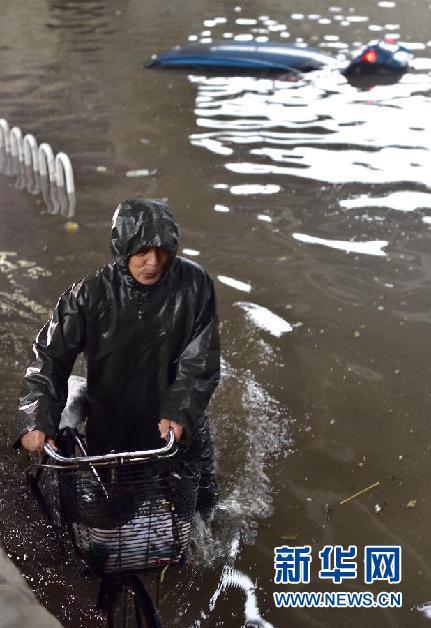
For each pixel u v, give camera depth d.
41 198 8.23
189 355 3.75
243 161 9.03
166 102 10.98
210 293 3.78
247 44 13.12
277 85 11.60
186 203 8.03
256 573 4.12
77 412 4.00
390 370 5.64
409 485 4.70
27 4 17.14
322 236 7.40
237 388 5.46
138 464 3.56
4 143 9.55
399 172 8.68
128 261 3.54
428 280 6.69
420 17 15.80
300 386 5.50
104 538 3.43
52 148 9.47
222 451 4.94
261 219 7.71
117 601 3.61
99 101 11.08
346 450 4.96
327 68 12.30
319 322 6.16
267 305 6.36
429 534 4.37
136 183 8.50
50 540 4.14
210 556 4.20
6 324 6.09
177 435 3.62
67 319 3.68
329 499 4.61
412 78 11.89
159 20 15.70
